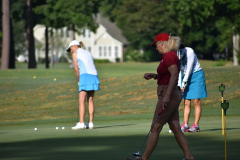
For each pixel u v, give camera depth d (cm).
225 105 1980
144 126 3756
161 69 2027
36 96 7606
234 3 13550
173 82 1980
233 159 1977
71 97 7469
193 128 3216
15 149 2412
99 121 4597
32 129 3756
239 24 13838
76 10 17525
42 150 2366
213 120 4203
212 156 2070
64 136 3034
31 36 19325
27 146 2533
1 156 2169
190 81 3306
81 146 2503
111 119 4828
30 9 19175
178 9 14288
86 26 17850
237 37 14100
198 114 3256
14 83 8962
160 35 2027
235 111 5128
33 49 19388
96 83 3656
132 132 3216
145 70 14862
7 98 7488
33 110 6525
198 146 2416
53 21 18175
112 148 2414
